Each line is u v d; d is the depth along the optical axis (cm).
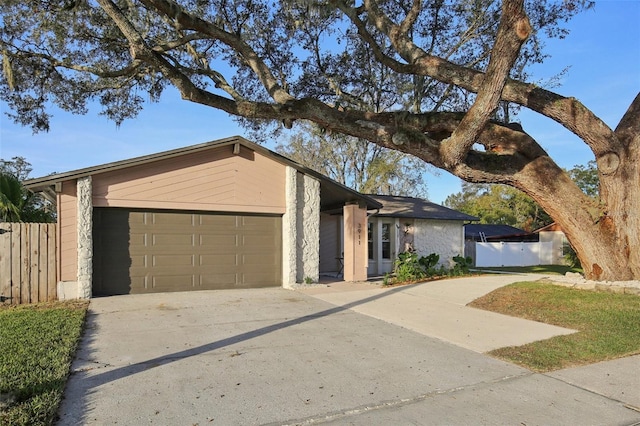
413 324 737
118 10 877
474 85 920
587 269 995
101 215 997
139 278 1028
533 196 998
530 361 533
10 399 378
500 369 505
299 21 1251
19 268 903
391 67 1033
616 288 902
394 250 1755
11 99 1212
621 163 925
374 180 3080
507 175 973
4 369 455
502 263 2733
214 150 1102
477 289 1123
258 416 372
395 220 1767
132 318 755
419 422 365
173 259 1064
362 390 435
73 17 1100
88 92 1298
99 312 804
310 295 1043
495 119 1141
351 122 973
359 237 1349
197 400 404
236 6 1166
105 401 397
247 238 1150
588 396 425
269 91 1041
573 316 764
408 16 984
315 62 1395
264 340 620
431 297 1020
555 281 1038
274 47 1329
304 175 1214
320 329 693
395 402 407
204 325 709
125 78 1312
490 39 1294
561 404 405
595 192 3594
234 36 1047
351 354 557
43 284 924
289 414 377
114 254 1007
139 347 575
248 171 1141
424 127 1023
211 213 1110
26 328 641
